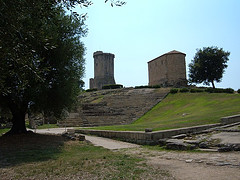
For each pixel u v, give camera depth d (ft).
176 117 79.10
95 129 67.87
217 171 20.56
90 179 19.63
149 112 104.73
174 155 29.99
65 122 100.27
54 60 44.65
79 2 20.80
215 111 71.10
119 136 50.93
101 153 33.17
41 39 22.06
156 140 40.55
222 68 165.37
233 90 121.08
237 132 37.99
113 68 248.11
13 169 23.63
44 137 48.29
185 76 170.81
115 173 21.11
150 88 156.76
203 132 41.88
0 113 57.72
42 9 19.74
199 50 171.53
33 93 40.52
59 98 45.96
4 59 18.94
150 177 19.65
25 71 20.92
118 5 20.42
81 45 51.80
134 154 32.55
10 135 47.65
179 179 18.94
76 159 27.91
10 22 18.24
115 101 130.62
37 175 21.35
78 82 54.13
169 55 171.53
